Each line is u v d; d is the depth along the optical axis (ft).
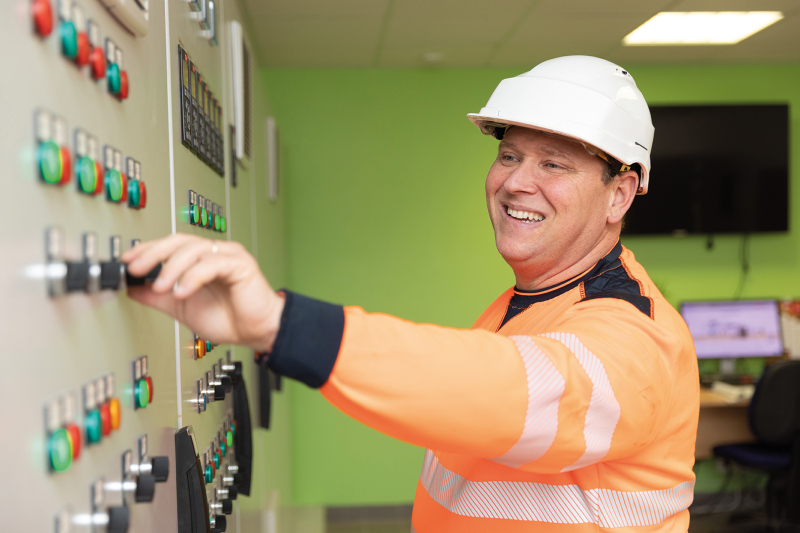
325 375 1.58
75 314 1.40
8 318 1.10
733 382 11.25
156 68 2.25
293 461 11.28
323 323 1.57
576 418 1.77
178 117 2.61
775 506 10.26
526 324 2.74
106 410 1.54
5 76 1.10
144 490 1.76
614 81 2.66
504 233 2.84
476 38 9.83
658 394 2.05
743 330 11.38
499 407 1.63
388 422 1.63
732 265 11.77
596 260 2.81
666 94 11.62
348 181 11.33
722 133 11.29
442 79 11.43
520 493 2.41
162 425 2.18
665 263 11.70
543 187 2.64
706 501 11.68
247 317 1.51
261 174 7.00
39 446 1.21
